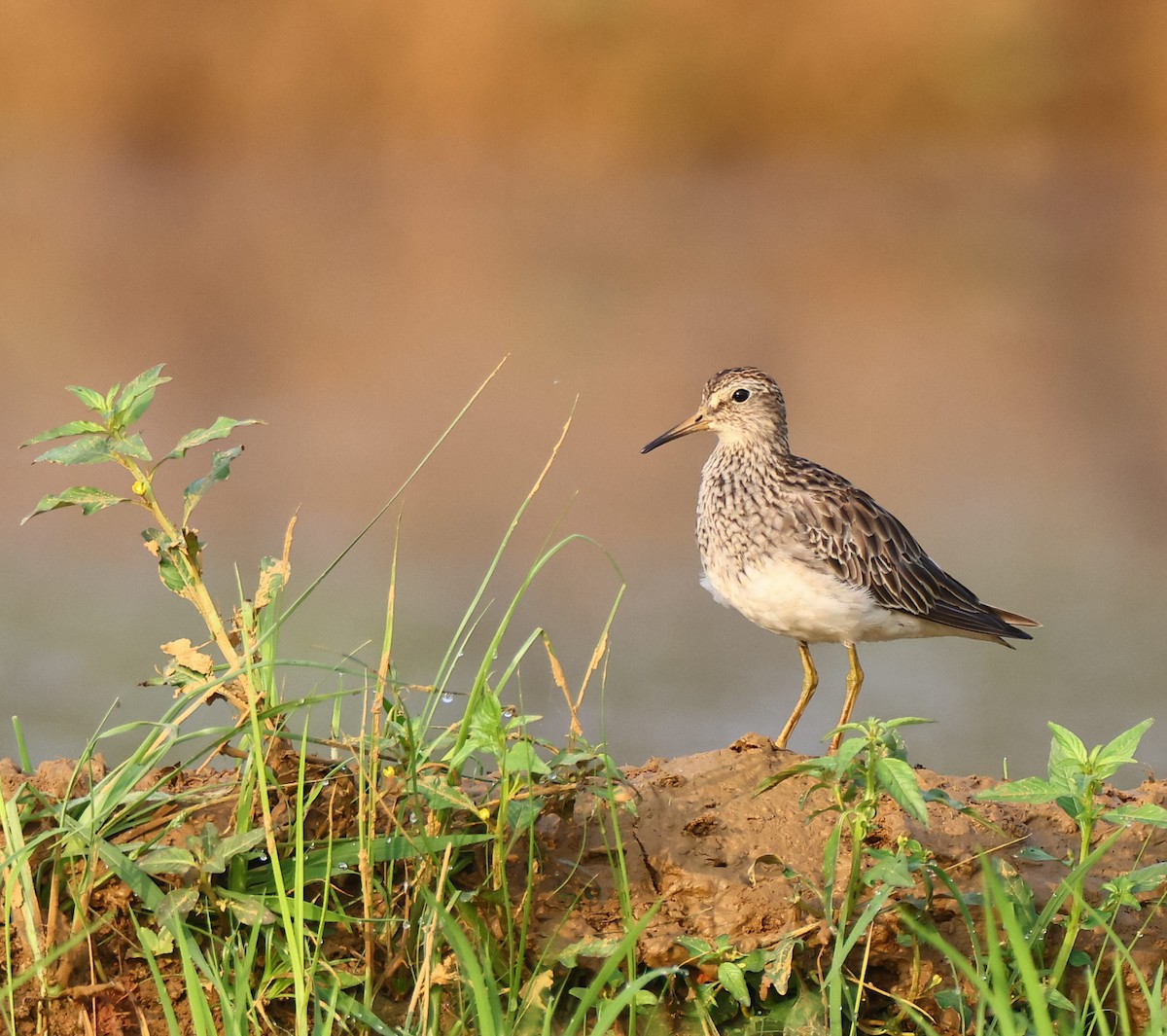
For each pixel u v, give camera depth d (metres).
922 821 5.88
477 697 6.23
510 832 6.31
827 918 6.21
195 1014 5.62
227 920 6.18
